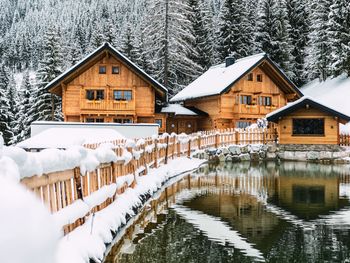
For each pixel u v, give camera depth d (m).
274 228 8.69
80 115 34.34
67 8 176.75
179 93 46.66
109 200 8.74
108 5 131.12
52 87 34.22
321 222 9.29
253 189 14.47
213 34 59.84
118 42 55.12
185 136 24.39
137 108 35.12
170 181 16.53
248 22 57.31
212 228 8.58
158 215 9.87
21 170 4.21
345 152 29.41
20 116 48.72
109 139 22.31
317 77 58.56
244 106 38.53
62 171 5.74
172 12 47.22
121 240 7.57
